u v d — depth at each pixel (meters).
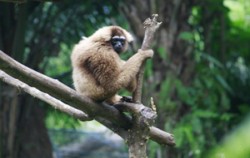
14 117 13.41
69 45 15.06
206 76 13.83
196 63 13.96
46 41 14.20
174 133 12.86
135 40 13.59
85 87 7.37
